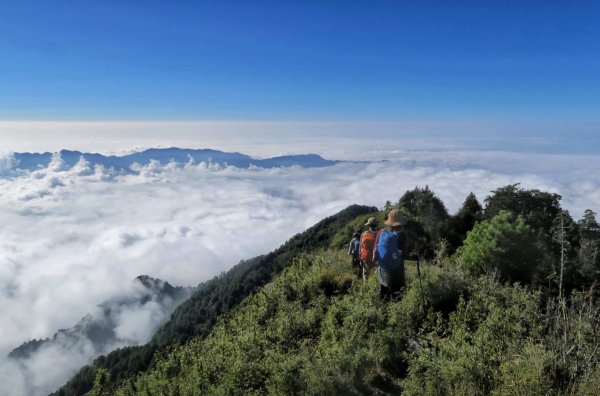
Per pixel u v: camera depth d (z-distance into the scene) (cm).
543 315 698
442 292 925
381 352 714
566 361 572
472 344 708
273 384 685
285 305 1065
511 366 586
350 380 666
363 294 970
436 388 593
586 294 700
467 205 2584
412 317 845
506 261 1121
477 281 998
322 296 1072
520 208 2414
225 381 759
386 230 971
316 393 648
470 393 571
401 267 944
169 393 819
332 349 730
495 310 750
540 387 536
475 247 1173
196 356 973
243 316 1164
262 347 880
